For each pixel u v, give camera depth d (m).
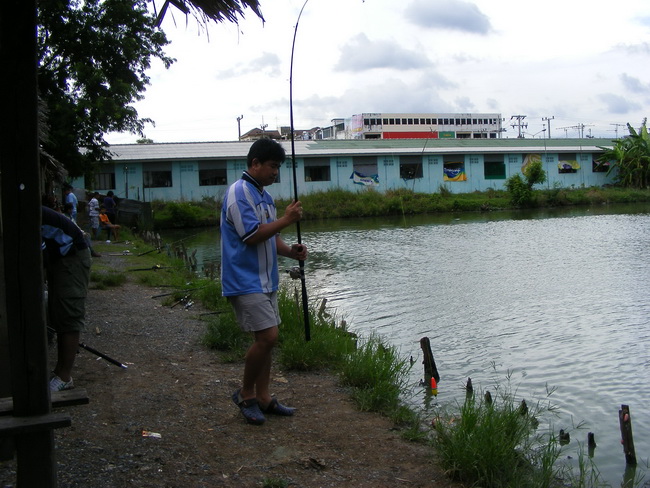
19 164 2.29
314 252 19.61
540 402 5.85
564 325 9.02
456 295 11.62
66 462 3.39
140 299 9.41
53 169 12.73
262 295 3.96
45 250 4.27
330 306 10.74
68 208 13.68
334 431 4.18
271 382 5.28
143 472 3.33
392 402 4.79
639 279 12.72
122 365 5.40
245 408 4.18
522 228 25.95
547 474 3.69
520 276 13.65
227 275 3.97
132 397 4.65
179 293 9.45
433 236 23.94
